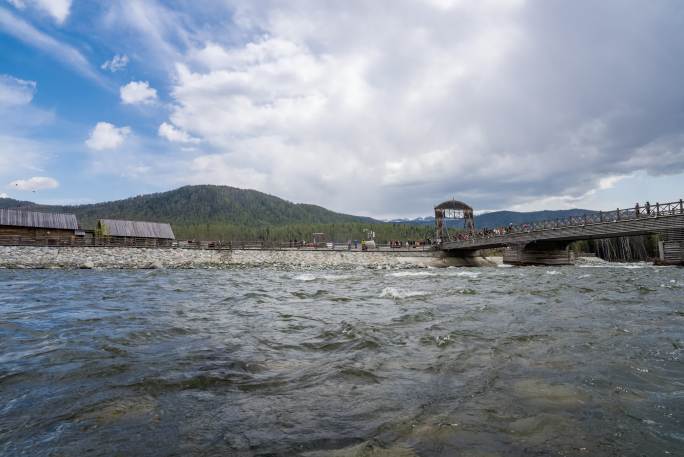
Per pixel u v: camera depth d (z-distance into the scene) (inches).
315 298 584.7
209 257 1967.3
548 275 1032.2
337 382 214.4
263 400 189.0
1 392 200.1
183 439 149.3
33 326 368.5
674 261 1379.2
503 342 294.5
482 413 169.5
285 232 6875.0
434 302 517.3
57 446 144.2
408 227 6013.8
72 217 2274.9
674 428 152.9
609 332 321.1
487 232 2239.2
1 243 1728.6
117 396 194.1
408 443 143.2
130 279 1003.9
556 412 169.5
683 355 253.6
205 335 335.0
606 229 1467.8
